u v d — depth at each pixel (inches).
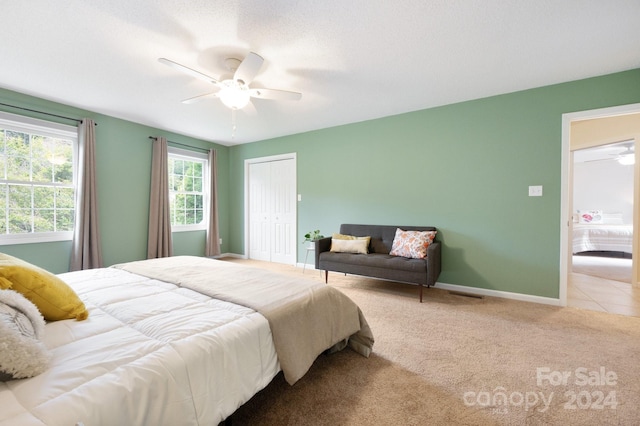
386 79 105.8
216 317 49.1
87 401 29.1
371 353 75.2
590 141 150.3
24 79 104.7
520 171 118.2
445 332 87.5
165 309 52.0
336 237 147.2
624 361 70.7
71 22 72.2
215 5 66.4
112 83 107.9
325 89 114.5
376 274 122.9
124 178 153.3
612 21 72.6
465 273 130.2
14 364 30.4
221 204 214.2
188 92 116.3
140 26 74.0
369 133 155.1
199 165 201.8
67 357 36.0
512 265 120.3
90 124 134.3
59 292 47.7
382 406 55.4
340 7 67.2
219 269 83.0
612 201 268.7
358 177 159.6
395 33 77.5
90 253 134.8
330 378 64.4
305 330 57.8
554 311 105.0
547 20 72.2
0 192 116.4
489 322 95.0
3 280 42.4
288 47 84.0
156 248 165.5
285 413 53.4
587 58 91.2
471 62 93.4
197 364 38.7
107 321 47.4
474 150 127.4
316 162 175.3
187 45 82.7
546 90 112.6
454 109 131.4
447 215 134.3
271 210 198.4
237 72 82.1
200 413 37.7
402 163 145.6
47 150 128.1
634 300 117.3
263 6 66.7
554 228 112.5
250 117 149.4
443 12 69.1
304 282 72.2
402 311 105.0
